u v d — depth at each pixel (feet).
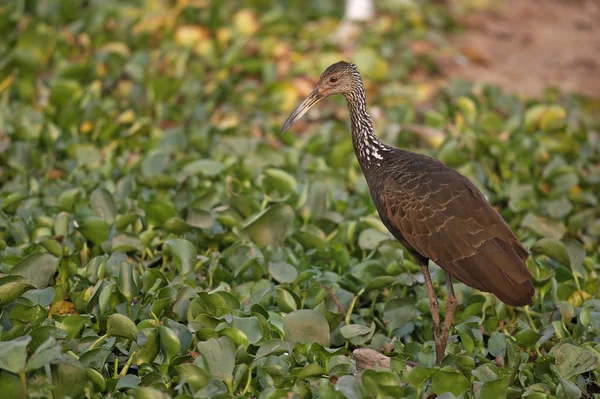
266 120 56.44
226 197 43.88
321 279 36.83
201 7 68.28
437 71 67.56
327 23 69.82
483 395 29.50
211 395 28.19
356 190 47.39
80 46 63.10
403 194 33.53
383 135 54.75
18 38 59.16
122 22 65.10
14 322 30.48
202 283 37.42
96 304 33.71
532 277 37.04
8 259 35.50
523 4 86.07
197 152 51.19
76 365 28.48
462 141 51.65
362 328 33.17
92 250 39.34
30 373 28.43
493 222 32.42
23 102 55.21
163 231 40.60
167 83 55.62
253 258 36.55
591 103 63.00
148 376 29.94
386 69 62.39
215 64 62.75
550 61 73.87
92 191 42.16
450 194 32.83
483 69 70.23
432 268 39.01
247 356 30.25
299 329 32.27
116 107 56.18
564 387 30.12
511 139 53.31
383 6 75.82
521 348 34.63
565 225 46.47
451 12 80.18
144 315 33.91
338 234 41.78
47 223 40.04
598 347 32.99
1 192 43.21
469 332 34.30
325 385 29.30
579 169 50.72
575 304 38.17
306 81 61.87
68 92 52.95
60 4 65.92
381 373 28.43
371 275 37.60
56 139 49.42
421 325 37.11
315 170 47.52
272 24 66.64
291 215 38.99
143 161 46.06
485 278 31.86
